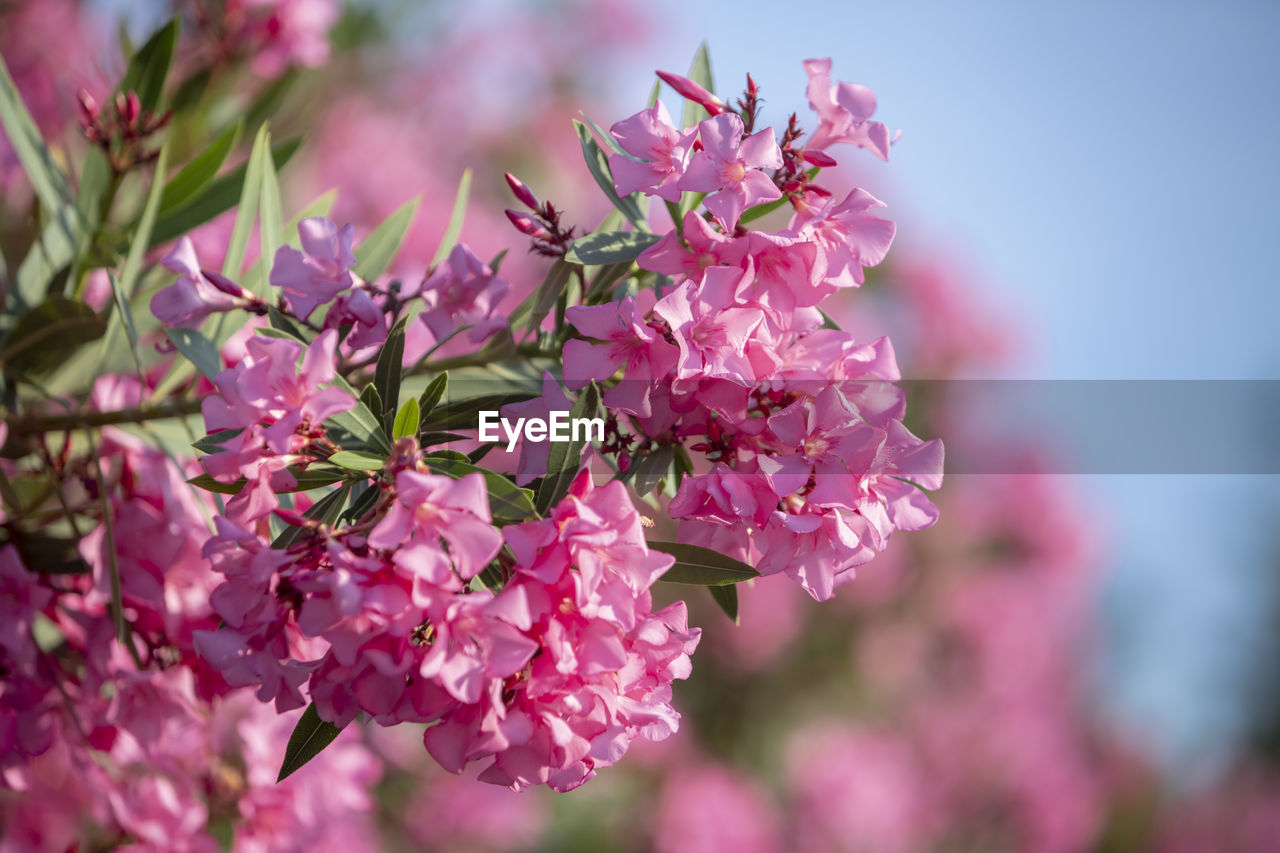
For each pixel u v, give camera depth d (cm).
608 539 75
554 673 75
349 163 187
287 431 76
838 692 222
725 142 79
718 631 208
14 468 97
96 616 94
